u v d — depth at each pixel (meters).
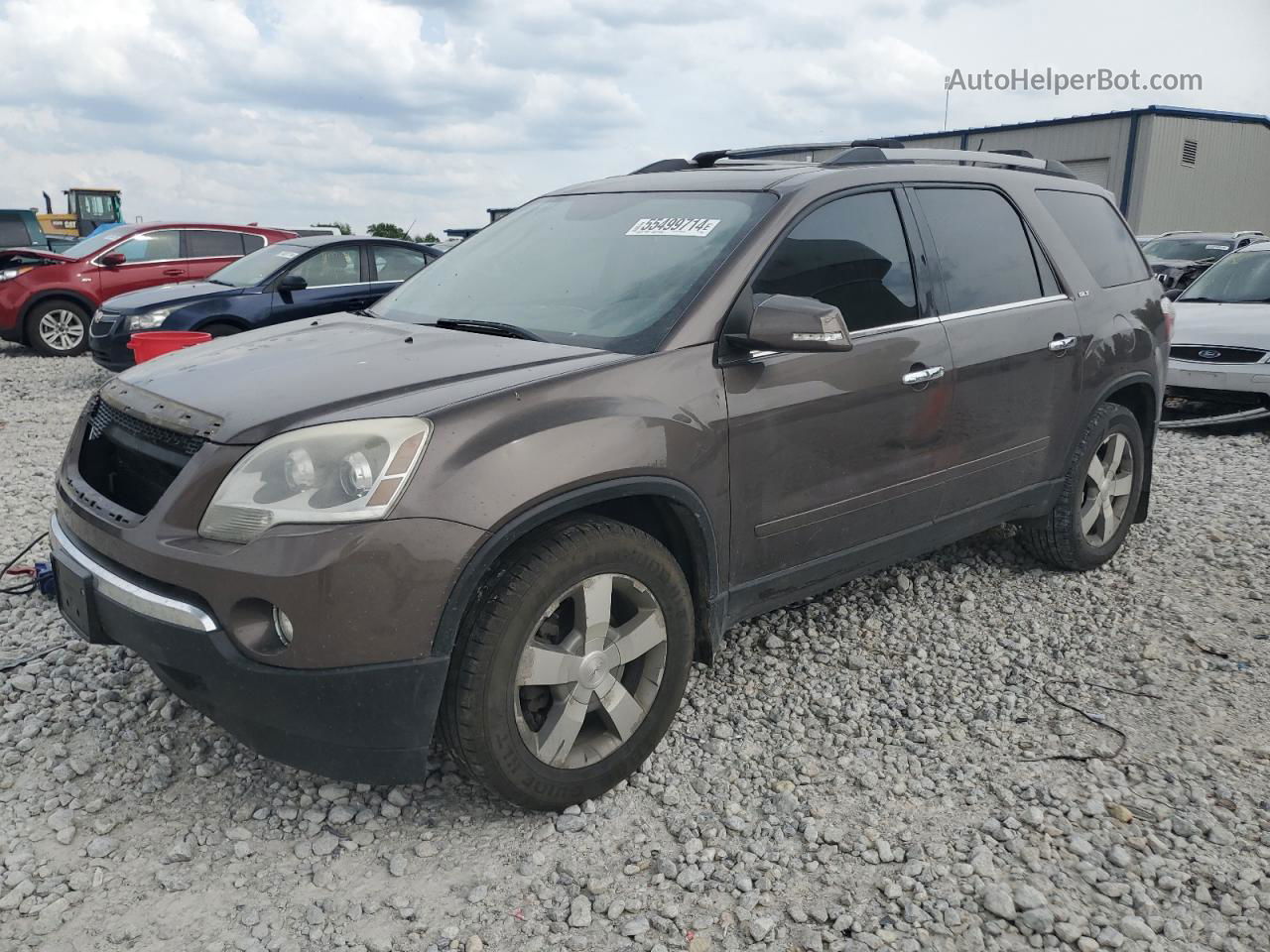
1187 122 31.05
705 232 3.35
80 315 13.09
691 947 2.36
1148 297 4.81
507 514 2.52
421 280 4.02
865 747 3.23
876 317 3.51
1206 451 7.47
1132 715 3.44
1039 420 4.16
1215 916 2.47
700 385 2.97
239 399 2.71
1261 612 4.32
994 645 3.94
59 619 4.06
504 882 2.59
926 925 2.44
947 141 35.53
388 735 2.51
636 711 2.92
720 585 3.15
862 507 3.51
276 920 2.44
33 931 2.38
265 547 2.39
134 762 3.04
